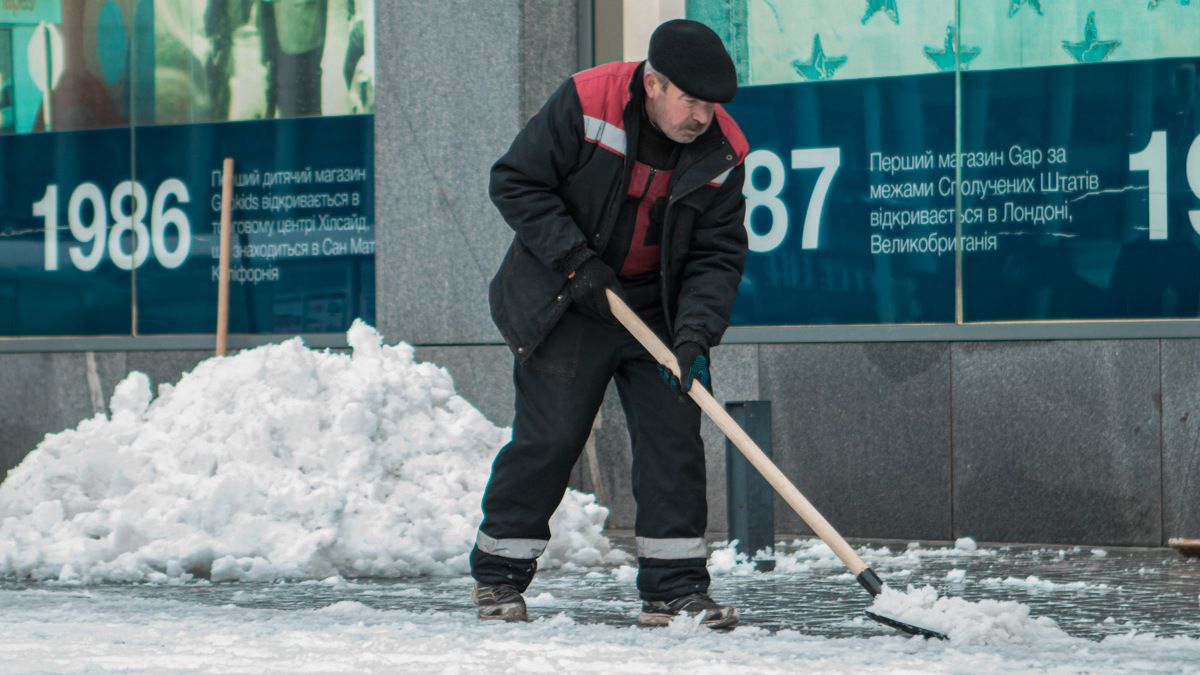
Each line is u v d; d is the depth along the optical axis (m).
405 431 20.17
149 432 20.53
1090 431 22.20
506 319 14.00
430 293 25.59
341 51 26.73
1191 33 22.14
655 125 13.25
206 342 27.47
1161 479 21.86
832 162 23.88
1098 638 13.23
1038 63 22.81
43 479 20.06
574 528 19.88
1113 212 22.45
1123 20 22.41
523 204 13.43
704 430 24.28
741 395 24.00
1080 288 22.59
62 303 28.59
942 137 23.27
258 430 19.47
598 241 13.56
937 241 23.23
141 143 28.12
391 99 25.81
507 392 25.11
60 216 28.62
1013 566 19.55
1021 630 12.38
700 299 13.49
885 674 10.56
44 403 28.33
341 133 26.73
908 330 23.19
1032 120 22.83
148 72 28.08
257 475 19.12
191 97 27.80
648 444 13.84
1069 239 22.64
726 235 13.72
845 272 23.75
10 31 28.84
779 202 24.14
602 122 13.28
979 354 22.77
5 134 28.98
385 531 18.83
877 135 23.59
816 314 23.92
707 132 13.30
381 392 20.28
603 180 13.38
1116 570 19.05
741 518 18.86
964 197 23.14
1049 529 22.38
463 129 25.36
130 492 19.62
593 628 13.27
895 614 12.58
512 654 11.59
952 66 23.19
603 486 24.78
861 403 23.38
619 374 14.16
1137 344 22.00
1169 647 12.02
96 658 11.52
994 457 22.64
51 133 28.70
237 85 27.47
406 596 16.69
